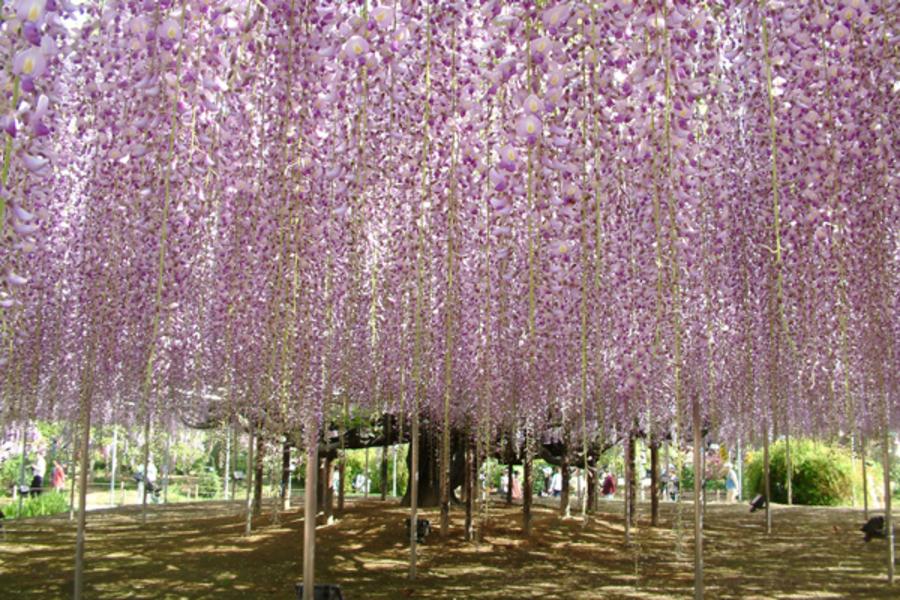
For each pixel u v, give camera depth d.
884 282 4.15
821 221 3.82
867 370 5.12
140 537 9.20
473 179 4.50
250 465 8.90
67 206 5.74
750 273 4.61
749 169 4.43
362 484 18.47
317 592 4.44
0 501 14.02
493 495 15.63
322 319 4.13
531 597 5.94
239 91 3.57
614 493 15.83
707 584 6.61
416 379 4.87
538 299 4.41
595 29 3.09
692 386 4.70
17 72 2.07
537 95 2.97
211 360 6.18
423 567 7.14
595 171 3.40
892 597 6.08
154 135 3.58
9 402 5.69
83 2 3.46
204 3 3.05
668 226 3.45
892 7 3.35
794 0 3.37
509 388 5.84
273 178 3.72
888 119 3.56
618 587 6.35
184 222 4.18
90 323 5.12
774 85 3.81
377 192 4.41
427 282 5.00
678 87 3.05
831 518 12.44
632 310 4.43
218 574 6.80
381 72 3.61
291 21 3.24
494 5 2.98
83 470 5.24
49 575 6.83
